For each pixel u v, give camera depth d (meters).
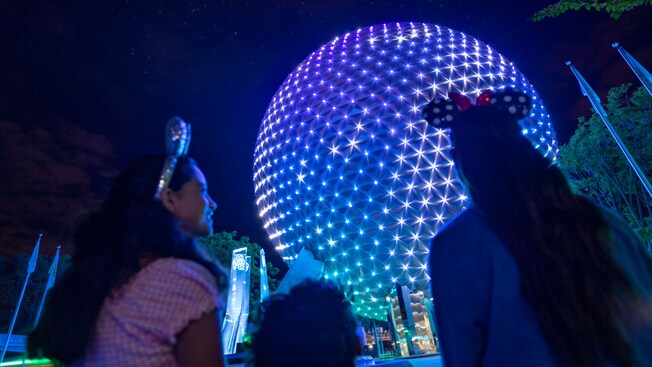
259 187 59.78
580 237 2.25
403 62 50.84
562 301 2.07
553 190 2.44
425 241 45.00
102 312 2.50
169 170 3.10
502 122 2.73
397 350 43.19
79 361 2.50
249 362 2.96
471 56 53.12
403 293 43.03
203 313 2.48
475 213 2.52
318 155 48.50
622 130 34.44
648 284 2.23
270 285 63.00
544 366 2.01
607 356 1.97
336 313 2.93
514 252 2.22
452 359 2.24
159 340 2.37
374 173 45.69
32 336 2.71
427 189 44.91
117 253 2.67
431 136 45.91
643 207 38.81
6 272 65.00
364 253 46.41
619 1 11.45
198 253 3.11
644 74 18.03
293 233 52.34
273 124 57.47
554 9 12.46
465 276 2.28
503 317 2.14
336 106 49.69
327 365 2.75
